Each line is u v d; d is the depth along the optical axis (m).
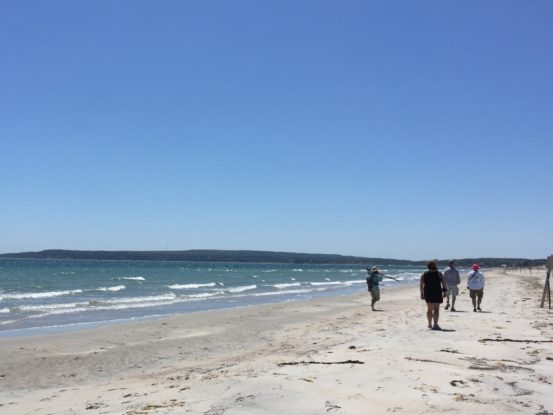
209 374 8.41
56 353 12.58
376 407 5.58
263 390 6.12
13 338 15.01
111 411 5.93
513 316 16.25
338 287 51.69
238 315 21.45
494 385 6.66
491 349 9.60
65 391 8.30
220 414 5.26
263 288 48.25
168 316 22.03
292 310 23.70
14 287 44.94
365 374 7.12
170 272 94.00
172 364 11.12
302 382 6.55
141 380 8.73
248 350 12.45
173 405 5.77
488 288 35.81
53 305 27.16
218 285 53.12
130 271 94.94
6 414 6.60
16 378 9.89
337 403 5.67
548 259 19.34
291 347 12.06
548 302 20.89
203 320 19.58
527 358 8.77
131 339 14.88
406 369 7.49
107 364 11.27
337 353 9.31
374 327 14.96
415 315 18.27
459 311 18.25
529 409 5.64
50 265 127.81
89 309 25.08
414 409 5.53
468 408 5.58
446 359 8.45
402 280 74.75
